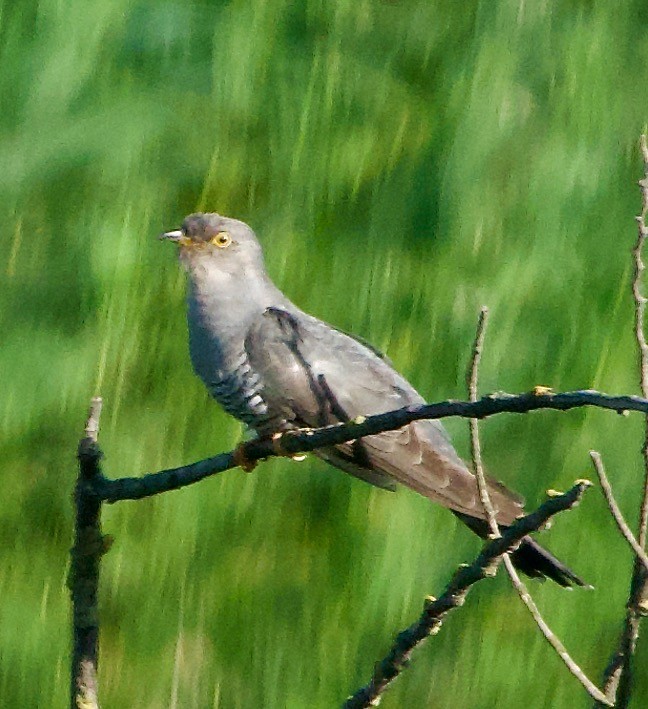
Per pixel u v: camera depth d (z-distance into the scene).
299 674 11.20
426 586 11.20
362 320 12.19
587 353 11.74
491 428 11.59
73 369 12.16
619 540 11.20
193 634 11.34
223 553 11.55
